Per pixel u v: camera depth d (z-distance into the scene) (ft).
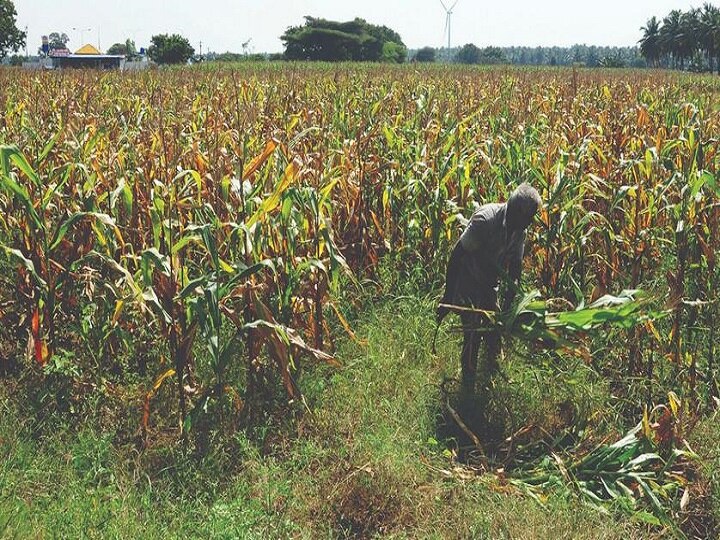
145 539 14.26
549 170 25.34
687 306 20.80
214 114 35.47
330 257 19.48
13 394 19.02
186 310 17.85
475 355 20.03
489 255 18.78
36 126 31.58
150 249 17.22
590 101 53.72
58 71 84.74
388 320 23.79
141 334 20.44
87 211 19.40
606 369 20.85
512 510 15.11
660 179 24.56
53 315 19.79
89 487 15.92
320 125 35.19
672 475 16.26
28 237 19.63
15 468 16.39
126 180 21.13
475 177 28.45
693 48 396.37
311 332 20.48
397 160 28.45
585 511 15.10
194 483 16.10
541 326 18.17
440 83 68.54
